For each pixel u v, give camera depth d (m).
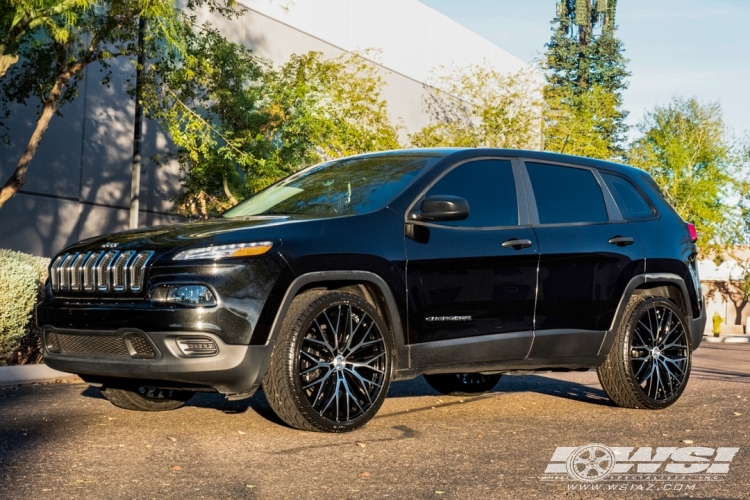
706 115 42.69
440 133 28.66
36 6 10.55
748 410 6.57
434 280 5.40
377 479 4.07
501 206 5.89
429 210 5.26
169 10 11.66
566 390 7.70
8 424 5.32
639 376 6.54
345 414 5.12
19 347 8.80
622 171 6.85
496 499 3.78
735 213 43.25
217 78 16.12
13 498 3.58
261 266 4.82
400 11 27.33
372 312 5.16
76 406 6.08
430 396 7.14
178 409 5.96
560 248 6.02
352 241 5.14
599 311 6.23
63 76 13.12
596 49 55.81
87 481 3.90
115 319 4.81
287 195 6.02
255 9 21.69
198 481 3.95
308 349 5.05
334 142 18.05
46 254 17.44
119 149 18.83
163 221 19.86
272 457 4.46
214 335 4.68
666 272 6.68
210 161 16.77
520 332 5.80
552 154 6.43
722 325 46.47
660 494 3.95
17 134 16.73
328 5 24.23
